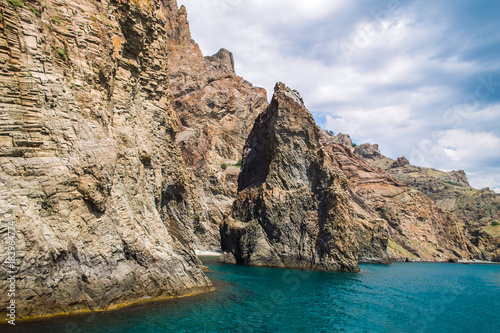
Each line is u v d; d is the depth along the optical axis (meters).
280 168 60.62
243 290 31.33
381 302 32.06
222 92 134.38
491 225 151.50
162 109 37.34
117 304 20.17
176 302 23.23
